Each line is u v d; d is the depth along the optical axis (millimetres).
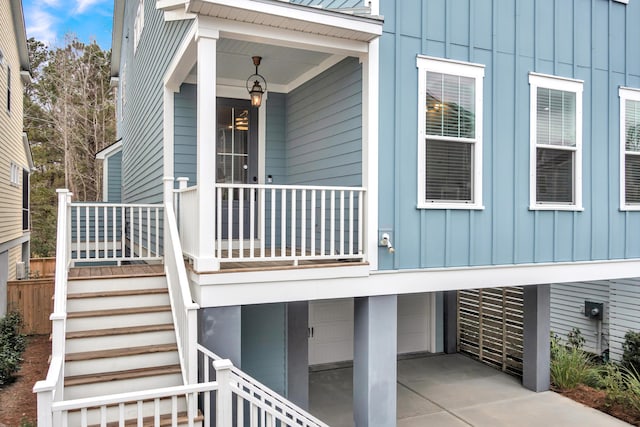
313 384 7492
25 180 15305
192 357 3918
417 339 9266
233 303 4328
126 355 4262
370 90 4883
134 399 3186
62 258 4340
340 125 5453
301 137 6441
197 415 3729
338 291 4770
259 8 4133
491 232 5570
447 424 5957
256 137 6797
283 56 5602
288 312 6512
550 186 5992
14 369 7902
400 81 5055
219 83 6559
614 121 6500
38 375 8102
